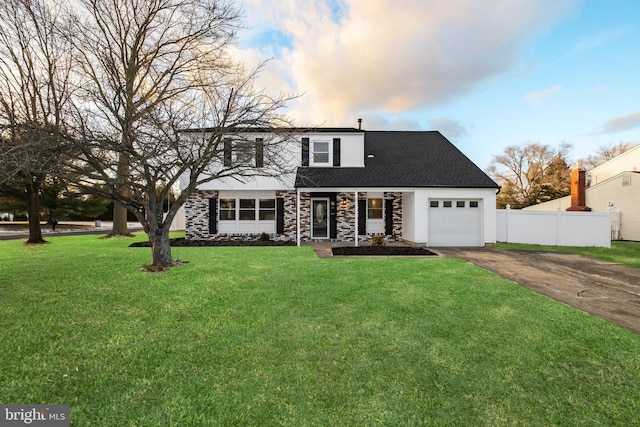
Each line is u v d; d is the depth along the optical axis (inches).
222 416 91.9
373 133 712.4
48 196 914.7
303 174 546.9
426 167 568.7
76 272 264.2
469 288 236.7
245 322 166.1
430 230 519.8
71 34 288.8
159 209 310.8
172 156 288.2
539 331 159.2
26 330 147.9
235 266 303.3
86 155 254.2
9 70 361.7
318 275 271.9
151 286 227.3
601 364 127.6
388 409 97.3
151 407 95.3
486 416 95.3
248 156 345.7
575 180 775.7
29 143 200.5
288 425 89.0
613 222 714.2
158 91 329.1
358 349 137.4
